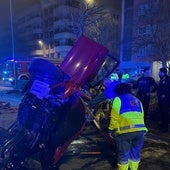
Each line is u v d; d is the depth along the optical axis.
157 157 5.25
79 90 4.55
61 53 57.56
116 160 5.11
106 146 5.94
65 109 4.30
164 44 19.80
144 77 7.48
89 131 7.05
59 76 4.15
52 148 4.29
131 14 35.00
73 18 20.55
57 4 55.12
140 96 7.53
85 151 5.62
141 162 4.98
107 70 5.89
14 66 24.22
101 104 5.89
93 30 23.89
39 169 4.51
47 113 4.12
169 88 6.95
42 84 4.11
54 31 59.78
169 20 20.70
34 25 68.81
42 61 4.06
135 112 3.99
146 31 25.12
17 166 4.21
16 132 4.29
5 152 4.05
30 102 4.26
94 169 4.74
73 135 4.38
